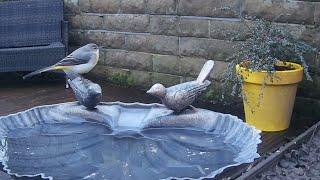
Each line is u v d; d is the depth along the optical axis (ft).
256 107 11.40
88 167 8.08
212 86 14.06
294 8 12.19
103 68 16.65
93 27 16.61
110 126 10.04
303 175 8.89
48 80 17.01
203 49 14.12
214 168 7.89
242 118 12.73
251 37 11.80
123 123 10.08
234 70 11.81
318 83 12.25
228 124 9.37
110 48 16.31
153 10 14.93
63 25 16.24
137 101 14.38
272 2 12.51
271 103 11.26
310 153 9.91
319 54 12.03
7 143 8.86
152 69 15.42
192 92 9.84
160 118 9.91
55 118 10.09
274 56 11.57
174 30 14.61
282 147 10.00
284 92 11.23
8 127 9.44
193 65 14.46
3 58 15.31
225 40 13.60
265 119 11.46
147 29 15.23
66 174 7.75
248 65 11.30
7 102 14.23
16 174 7.04
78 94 10.20
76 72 10.64
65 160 8.29
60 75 17.06
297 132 11.50
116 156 8.58
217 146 8.83
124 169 8.04
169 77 15.08
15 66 15.46
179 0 14.28
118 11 15.81
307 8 12.01
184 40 14.47
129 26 15.64
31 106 13.84
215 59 13.93
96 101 10.14
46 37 16.33
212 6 13.65
